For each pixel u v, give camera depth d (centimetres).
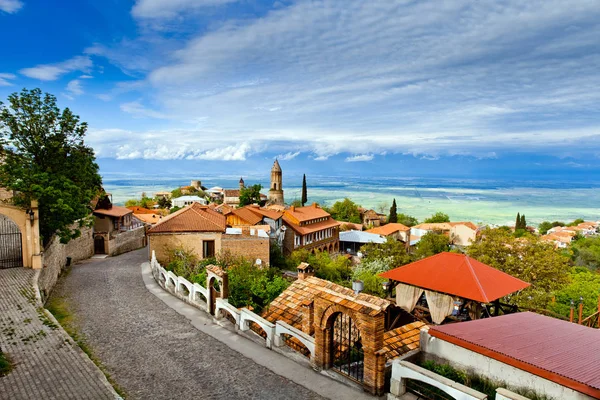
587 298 3316
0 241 2584
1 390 1016
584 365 797
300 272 2105
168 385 1086
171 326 1591
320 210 8738
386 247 5712
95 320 1688
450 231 10900
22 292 1902
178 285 2111
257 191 10338
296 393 1012
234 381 1095
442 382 803
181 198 11975
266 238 3947
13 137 2792
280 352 1273
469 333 975
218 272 1656
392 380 916
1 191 3528
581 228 13262
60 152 2902
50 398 980
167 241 3606
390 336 1215
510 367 835
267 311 1611
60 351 1280
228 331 1513
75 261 3809
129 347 1368
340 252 8794
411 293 1753
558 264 3297
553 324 1104
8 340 1360
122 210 5328
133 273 2872
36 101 2809
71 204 2734
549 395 768
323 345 1104
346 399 961
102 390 1028
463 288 1555
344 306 1021
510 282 1633
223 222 4419
